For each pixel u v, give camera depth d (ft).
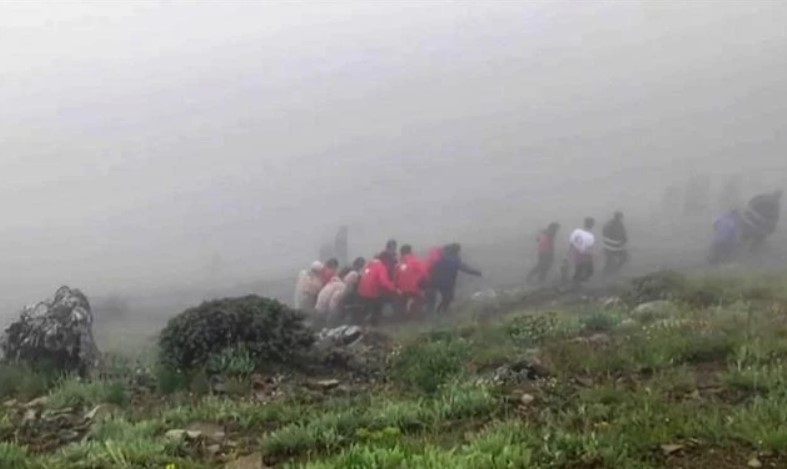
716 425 25.84
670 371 33.40
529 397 31.68
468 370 37.01
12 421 33.42
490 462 23.22
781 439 24.40
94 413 33.58
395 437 27.22
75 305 43.16
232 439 29.68
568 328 44.70
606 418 27.91
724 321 41.70
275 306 41.19
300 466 24.76
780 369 31.24
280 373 38.75
